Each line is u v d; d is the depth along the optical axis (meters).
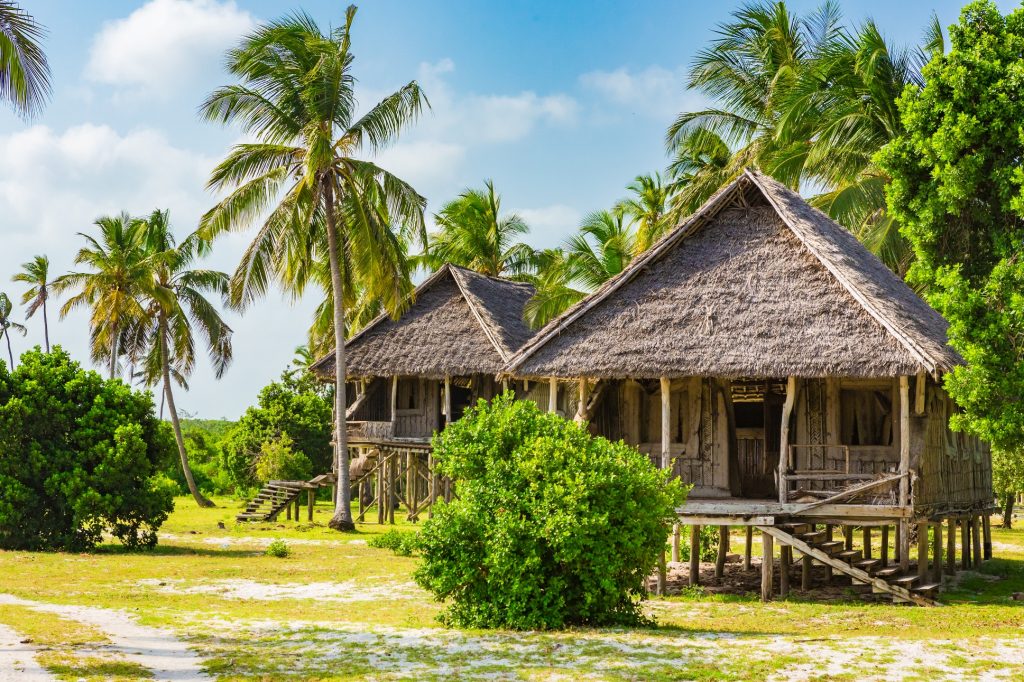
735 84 33.97
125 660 10.62
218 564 22.00
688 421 19.42
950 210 16.38
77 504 23.67
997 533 31.52
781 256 18.64
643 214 39.97
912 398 17.86
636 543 12.96
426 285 35.97
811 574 20.17
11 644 11.20
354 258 30.20
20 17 14.60
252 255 29.83
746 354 17.36
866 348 16.64
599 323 19.06
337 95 29.30
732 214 19.70
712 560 23.12
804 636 12.45
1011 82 15.82
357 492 48.97
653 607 16.09
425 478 35.88
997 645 11.74
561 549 12.71
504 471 13.45
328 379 35.22
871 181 26.72
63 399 24.94
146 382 48.66
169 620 13.95
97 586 18.09
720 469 19.02
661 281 19.23
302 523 33.84
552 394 19.19
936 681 9.88
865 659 10.84
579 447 13.66
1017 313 14.82
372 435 35.31
